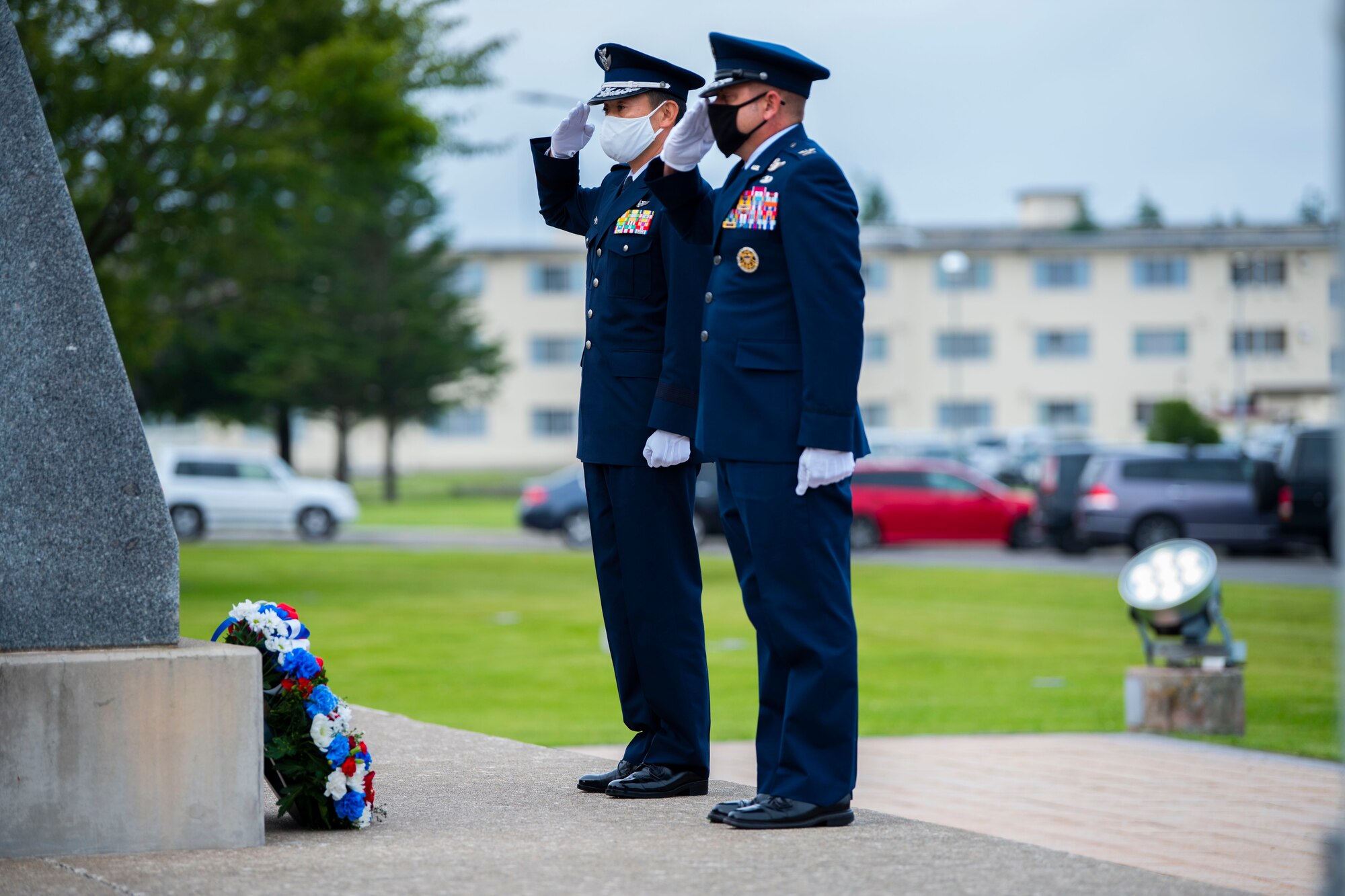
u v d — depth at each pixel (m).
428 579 31.20
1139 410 93.81
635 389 7.14
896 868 5.47
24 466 5.92
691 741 7.17
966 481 42.44
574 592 28.52
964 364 94.31
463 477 97.00
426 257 76.44
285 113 27.34
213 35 27.00
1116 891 5.12
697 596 7.25
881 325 93.81
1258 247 91.69
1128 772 11.71
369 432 104.44
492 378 80.94
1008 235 96.81
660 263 7.16
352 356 74.31
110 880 5.34
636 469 7.10
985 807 10.24
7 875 5.41
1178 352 93.31
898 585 30.03
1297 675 18.11
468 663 18.23
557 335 101.75
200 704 5.89
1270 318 91.38
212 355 70.56
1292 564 36.41
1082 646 20.78
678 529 7.18
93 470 6.00
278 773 6.40
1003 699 16.08
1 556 5.88
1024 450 71.19
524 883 5.27
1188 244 92.50
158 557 6.08
